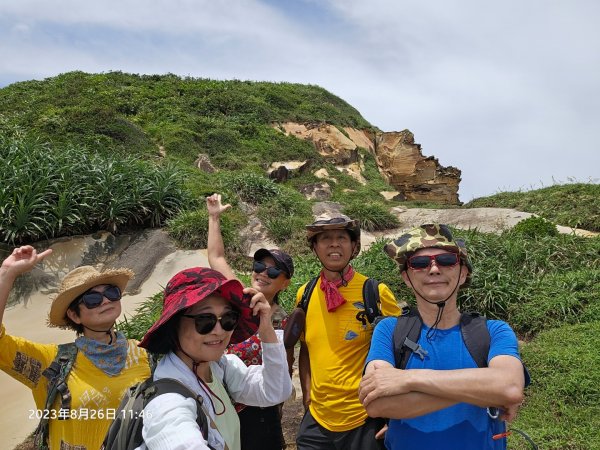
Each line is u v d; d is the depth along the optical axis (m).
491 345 2.46
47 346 3.12
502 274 8.71
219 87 27.34
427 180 29.77
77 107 20.33
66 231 11.20
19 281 9.80
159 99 24.83
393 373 2.37
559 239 10.36
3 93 25.64
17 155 11.84
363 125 31.33
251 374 2.68
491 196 17.39
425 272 2.57
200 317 2.20
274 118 26.08
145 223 12.31
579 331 6.95
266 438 3.50
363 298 3.64
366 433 3.42
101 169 12.18
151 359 3.22
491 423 2.43
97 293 3.08
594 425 4.84
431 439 2.40
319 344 3.63
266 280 4.05
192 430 1.94
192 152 20.19
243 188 14.71
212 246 4.11
